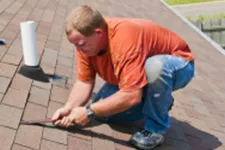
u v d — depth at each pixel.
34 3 7.29
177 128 4.31
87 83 3.51
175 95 5.45
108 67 3.28
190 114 4.89
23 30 3.72
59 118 3.27
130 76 3.02
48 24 6.29
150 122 3.51
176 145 3.88
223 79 7.23
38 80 3.89
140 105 3.54
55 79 4.19
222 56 8.91
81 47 3.00
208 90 6.24
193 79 6.52
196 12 20.66
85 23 2.88
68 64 4.90
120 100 3.08
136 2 12.74
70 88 4.14
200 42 9.60
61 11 7.66
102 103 3.13
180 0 22.28
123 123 3.81
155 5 13.23
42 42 5.26
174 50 3.43
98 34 2.96
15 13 6.07
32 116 3.23
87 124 3.54
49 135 3.08
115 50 3.05
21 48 4.52
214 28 17.27
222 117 5.22
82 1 9.84
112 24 3.08
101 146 3.28
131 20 3.23
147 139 3.46
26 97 3.43
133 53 3.02
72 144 3.11
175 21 11.38
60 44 5.54
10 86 3.50
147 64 3.24
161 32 3.35
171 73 3.30
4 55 4.09
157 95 3.30
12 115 3.09
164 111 3.44
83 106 3.49
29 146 2.82
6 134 2.83
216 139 4.36
